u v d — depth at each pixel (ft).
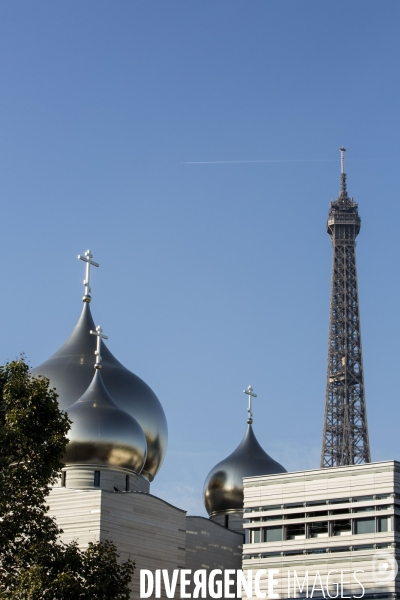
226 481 589.32
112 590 355.77
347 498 491.31
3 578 353.51
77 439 491.31
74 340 571.69
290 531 503.20
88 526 460.55
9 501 351.46
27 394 368.89
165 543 492.13
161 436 562.25
